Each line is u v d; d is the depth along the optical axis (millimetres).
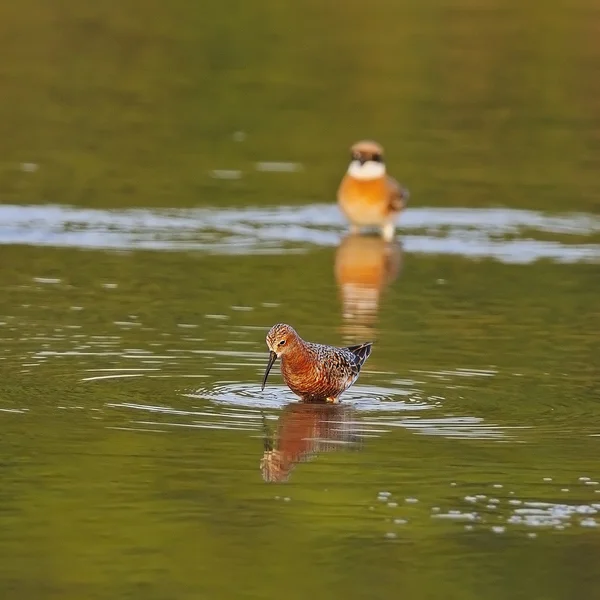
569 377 15164
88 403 13844
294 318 17688
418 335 16969
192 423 13273
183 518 11070
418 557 10484
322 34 37625
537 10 40812
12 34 36938
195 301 18453
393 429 13289
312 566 10289
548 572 10281
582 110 32281
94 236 22375
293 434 12977
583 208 25484
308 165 27922
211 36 37156
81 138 28953
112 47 36031
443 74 34500
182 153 28344
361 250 22438
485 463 12328
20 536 10680
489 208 25312
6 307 17766
